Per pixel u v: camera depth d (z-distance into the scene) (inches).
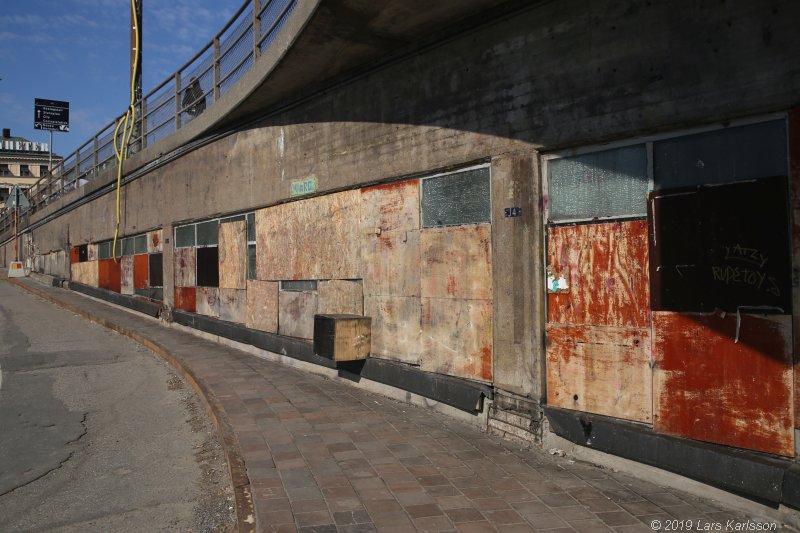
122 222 710.5
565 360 202.7
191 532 163.6
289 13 321.1
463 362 243.9
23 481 202.2
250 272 428.1
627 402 185.5
